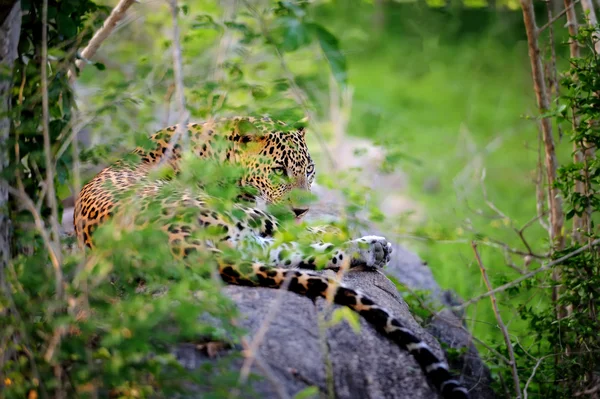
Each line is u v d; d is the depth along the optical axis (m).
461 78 21.31
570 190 7.04
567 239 8.52
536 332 7.18
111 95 6.42
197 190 6.25
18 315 4.61
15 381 4.61
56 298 4.70
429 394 5.17
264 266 5.62
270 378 4.29
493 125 17.83
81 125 5.57
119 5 6.62
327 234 5.62
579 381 6.54
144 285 5.68
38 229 4.86
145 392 4.44
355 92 18.86
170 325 4.83
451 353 6.80
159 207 5.67
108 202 6.31
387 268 8.63
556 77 7.92
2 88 5.43
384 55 22.56
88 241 6.38
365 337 5.37
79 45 6.46
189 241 5.58
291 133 8.05
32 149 5.95
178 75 4.77
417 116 18.39
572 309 7.02
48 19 6.26
